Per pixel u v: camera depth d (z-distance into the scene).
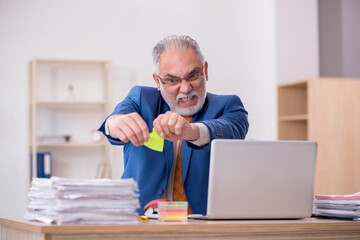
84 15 5.98
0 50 5.78
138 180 2.33
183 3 6.20
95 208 1.71
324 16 6.36
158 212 1.91
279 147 1.94
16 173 5.79
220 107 2.48
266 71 6.03
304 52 6.01
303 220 2.01
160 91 2.51
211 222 1.82
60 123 5.93
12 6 5.81
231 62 6.23
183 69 2.38
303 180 1.98
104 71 5.94
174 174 2.40
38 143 5.55
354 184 5.52
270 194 1.94
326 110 5.48
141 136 1.99
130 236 1.67
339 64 6.40
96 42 6.00
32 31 5.85
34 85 5.53
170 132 1.98
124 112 2.38
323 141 5.45
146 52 6.11
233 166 1.89
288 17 5.96
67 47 5.93
